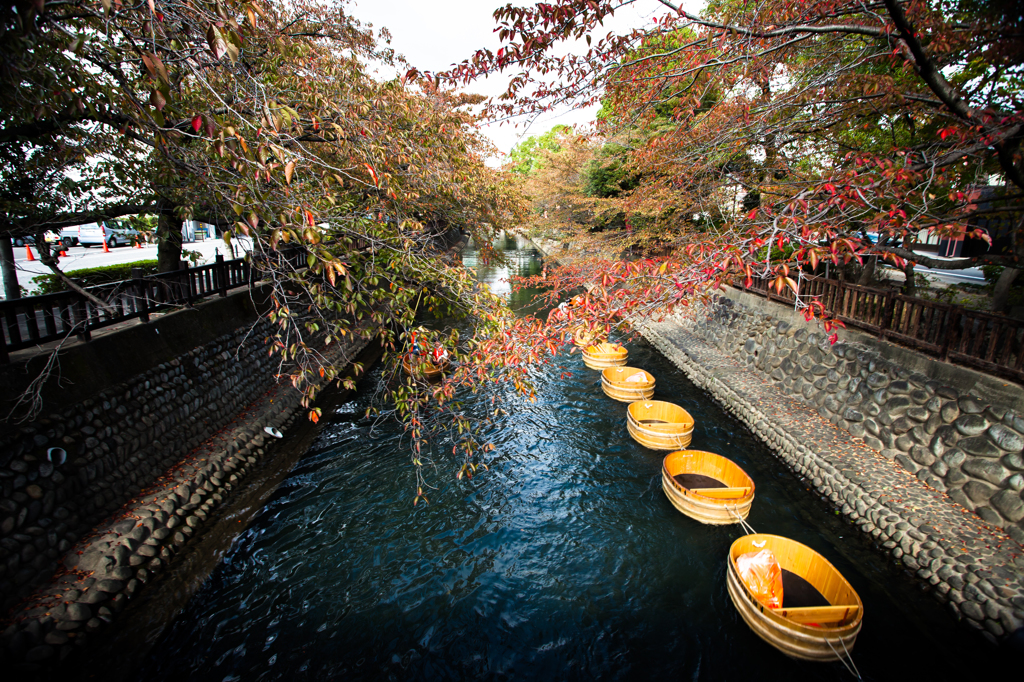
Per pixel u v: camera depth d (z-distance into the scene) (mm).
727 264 3877
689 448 9492
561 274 16938
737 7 6801
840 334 9141
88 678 4746
